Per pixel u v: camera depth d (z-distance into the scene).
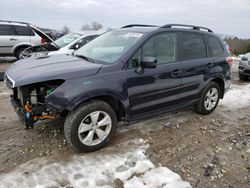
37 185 2.72
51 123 4.21
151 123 4.50
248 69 8.41
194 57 4.50
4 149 3.41
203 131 4.34
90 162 3.19
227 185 2.97
